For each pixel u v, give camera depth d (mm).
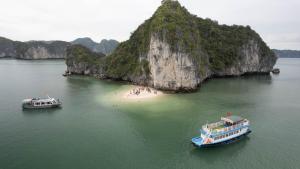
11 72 169750
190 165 40625
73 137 50844
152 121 60094
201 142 45594
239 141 49000
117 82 122625
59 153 43875
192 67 96500
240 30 166000
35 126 57250
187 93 93312
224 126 49469
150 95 88562
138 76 112312
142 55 111312
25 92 95938
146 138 50250
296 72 194125
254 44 162625
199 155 43625
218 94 91750
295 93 95688
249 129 54719
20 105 75750
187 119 61375
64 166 39594
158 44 95500
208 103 77312
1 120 61406
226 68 147125
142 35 123125
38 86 110438
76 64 154125
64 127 56625
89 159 41844
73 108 72375
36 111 69312
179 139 49688
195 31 117500
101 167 39438
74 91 98188
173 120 60656
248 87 109000
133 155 43406
